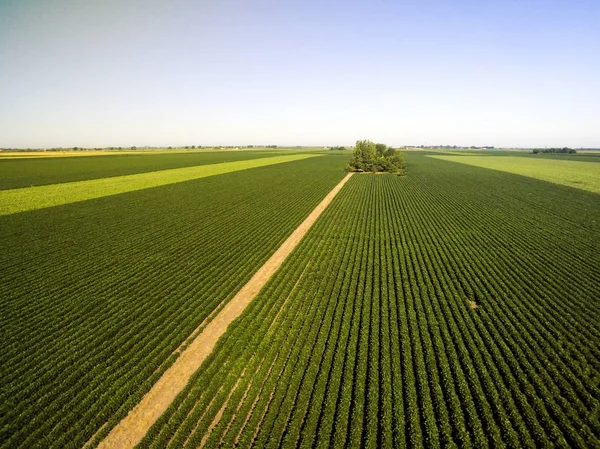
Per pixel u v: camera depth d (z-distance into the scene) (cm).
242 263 2736
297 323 1873
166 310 2041
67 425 1287
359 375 1463
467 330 1778
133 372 1539
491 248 3011
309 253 2938
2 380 1480
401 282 2358
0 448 1181
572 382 1436
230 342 1744
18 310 2012
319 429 1222
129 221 3891
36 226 3647
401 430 1220
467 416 1294
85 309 2031
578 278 2388
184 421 1312
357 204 4981
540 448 1166
